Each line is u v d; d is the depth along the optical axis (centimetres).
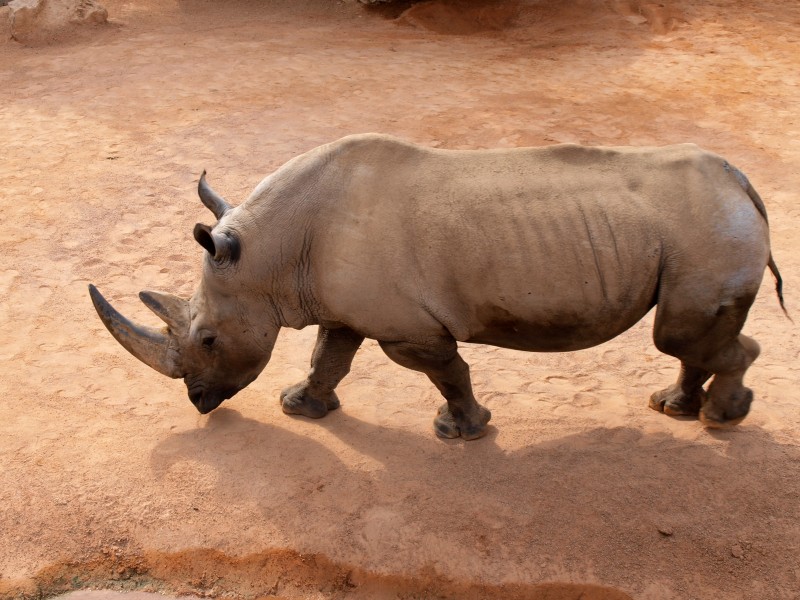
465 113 2933
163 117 2891
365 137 1202
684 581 1109
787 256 2011
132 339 1248
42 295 1869
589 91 3170
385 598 1134
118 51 3634
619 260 1128
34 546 1182
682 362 1368
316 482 1265
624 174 1156
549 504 1216
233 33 3950
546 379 1562
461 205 1142
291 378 1562
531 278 1132
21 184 2402
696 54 3584
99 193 2345
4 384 1541
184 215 2233
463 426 1338
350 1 4372
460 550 1159
